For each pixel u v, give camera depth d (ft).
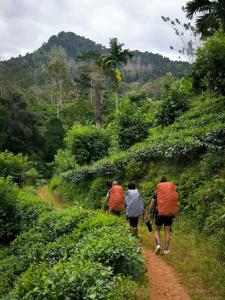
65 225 42.24
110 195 45.80
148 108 136.56
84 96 352.49
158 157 63.87
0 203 58.95
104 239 29.71
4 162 88.89
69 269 23.31
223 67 62.64
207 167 49.21
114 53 189.47
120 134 90.74
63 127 255.29
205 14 81.05
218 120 73.15
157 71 630.74
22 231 55.36
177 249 35.73
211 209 40.50
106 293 21.59
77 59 354.74
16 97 226.58
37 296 20.85
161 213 34.37
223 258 31.12
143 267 28.96
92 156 100.32
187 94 100.73
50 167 201.16
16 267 40.09
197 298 25.22
